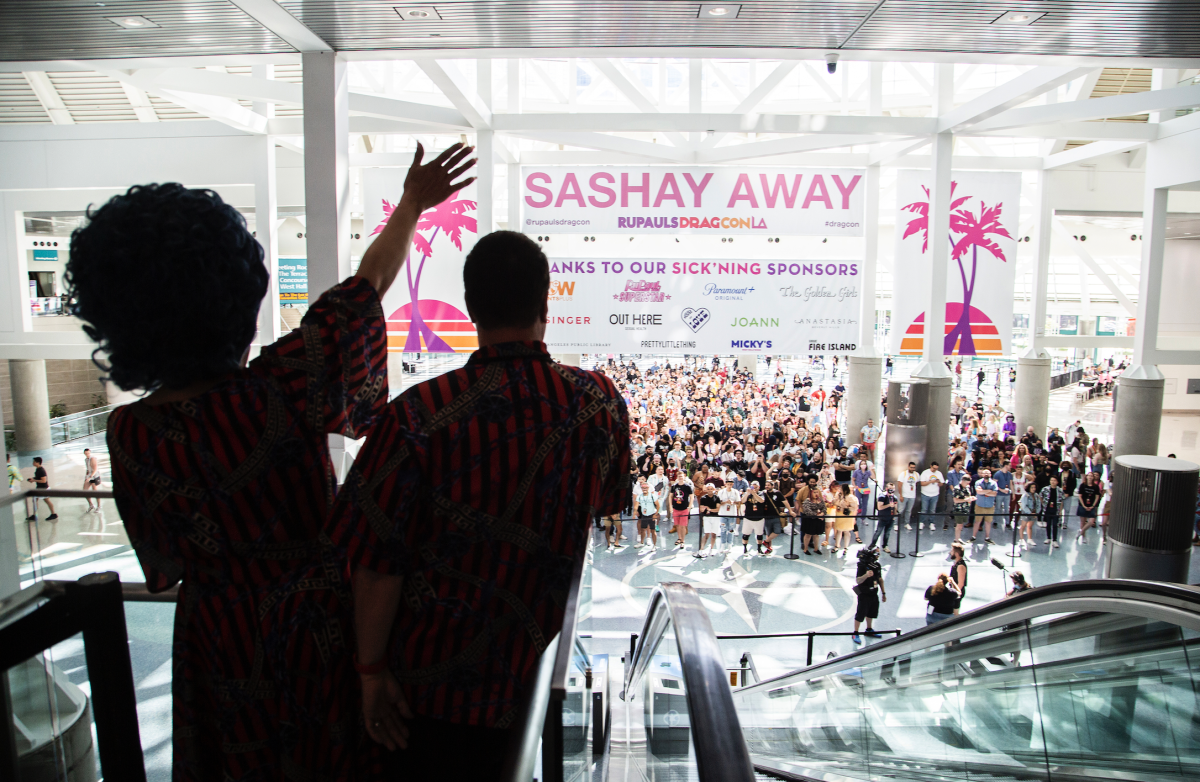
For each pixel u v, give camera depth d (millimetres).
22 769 1410
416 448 1153
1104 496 13750
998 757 3420
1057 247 21344
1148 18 5961
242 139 11383
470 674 1219
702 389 25453
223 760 1181
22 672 1446
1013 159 15664
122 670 1154
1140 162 15734
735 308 12844
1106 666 2883
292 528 1153
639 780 3893
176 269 982
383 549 1132
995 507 13328
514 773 869
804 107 20609
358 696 1232
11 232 12430
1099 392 35312
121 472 1103
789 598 10641
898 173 13203
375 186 12352
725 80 20281
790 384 32375
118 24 5797
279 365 1136
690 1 5547
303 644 1144
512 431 1200
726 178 12578
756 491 12078
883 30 6219
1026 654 3316
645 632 3668
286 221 18312
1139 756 2703
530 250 1288
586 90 19969
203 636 1167
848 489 12562
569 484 1243
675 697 4121
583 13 5793
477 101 10188
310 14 5664
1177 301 21828
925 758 3955
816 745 5234
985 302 13430
